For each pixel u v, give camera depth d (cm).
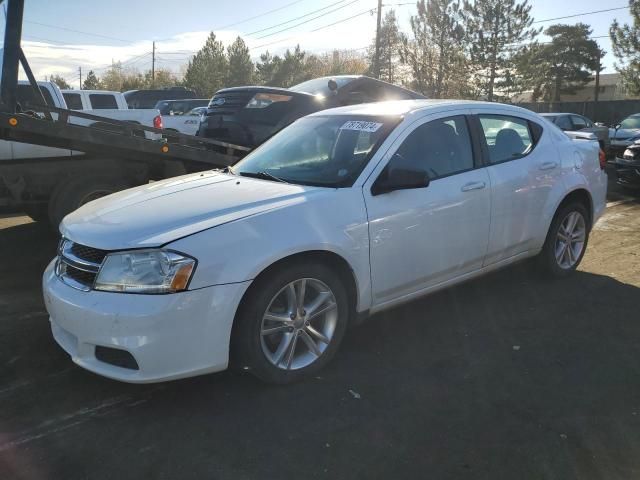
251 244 310
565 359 375
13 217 870
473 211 419
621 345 395
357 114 434
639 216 834
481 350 389
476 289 507
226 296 302
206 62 5519
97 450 281
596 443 284
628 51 3278
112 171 693
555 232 508
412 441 287
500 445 283
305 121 467
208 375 353
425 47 3591
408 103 446
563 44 5691
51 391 337
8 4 542
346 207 351
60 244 352
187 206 337
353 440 288
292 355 339
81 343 306
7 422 305
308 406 319
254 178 399
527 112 502
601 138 1625
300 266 332
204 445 285
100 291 299
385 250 369
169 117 1600
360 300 364
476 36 3572
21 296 501
